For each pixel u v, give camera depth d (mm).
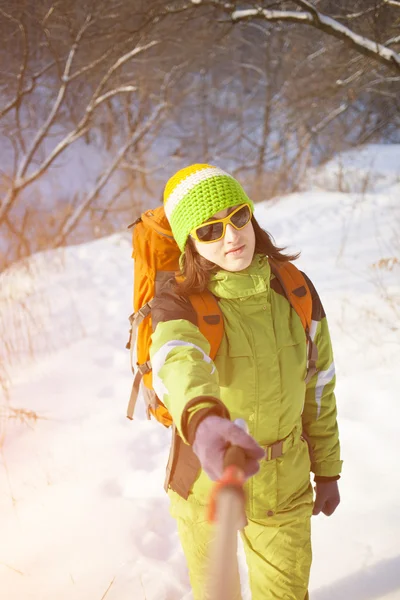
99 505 3111
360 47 6383
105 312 6164
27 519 3059
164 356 1552
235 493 1059
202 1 7301
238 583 1846
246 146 18234
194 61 12797
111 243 8672
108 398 4348
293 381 1810
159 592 2498
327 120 13742
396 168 10906
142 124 16172
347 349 4426
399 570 2490
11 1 9445
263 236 1813
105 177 13141
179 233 1742
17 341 5387
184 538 1883
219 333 1709
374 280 5633
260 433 1806
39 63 12039
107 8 8961
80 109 15711
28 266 7680
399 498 2896
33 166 16438
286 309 1807
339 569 2543
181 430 1334
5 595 2559
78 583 2590
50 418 4090
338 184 10047
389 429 3424
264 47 14188
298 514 1904
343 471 3146
